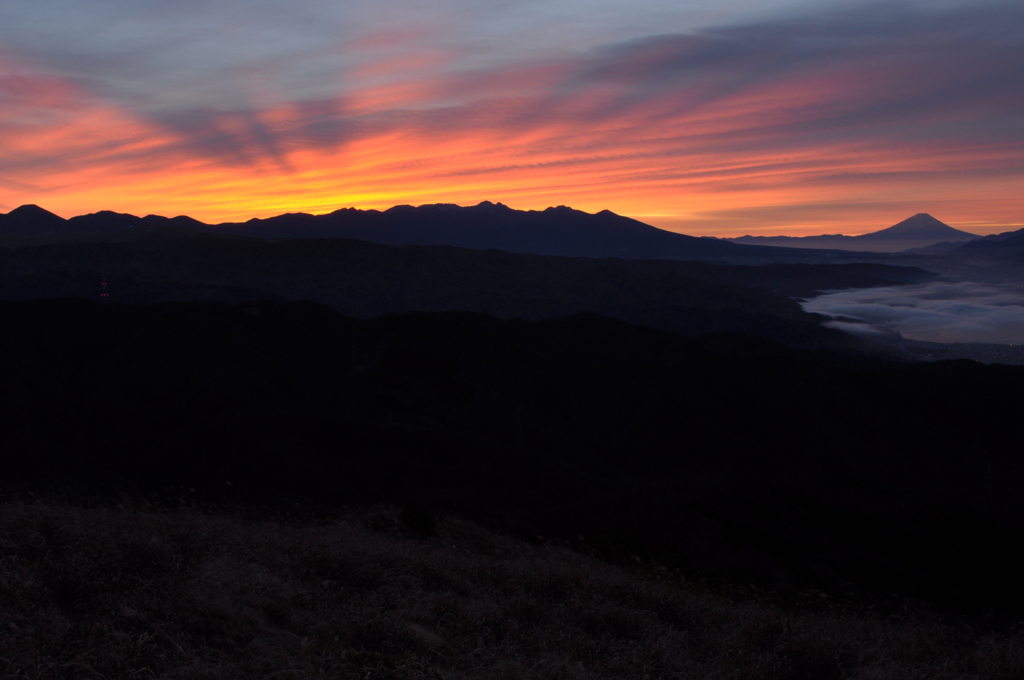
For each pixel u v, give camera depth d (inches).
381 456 2233.0
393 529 525.7
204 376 3499.0
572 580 352.8
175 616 211.3
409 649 221.9
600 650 252.1
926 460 3609.7
